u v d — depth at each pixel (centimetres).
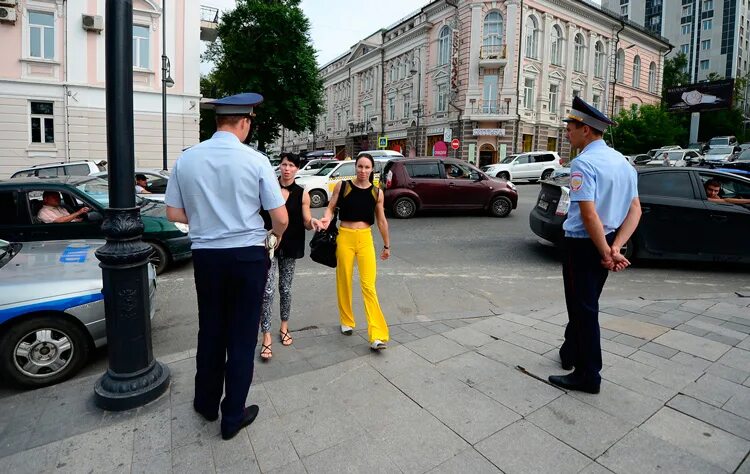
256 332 277
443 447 257
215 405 287
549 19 3241
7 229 595
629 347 377
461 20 3177
